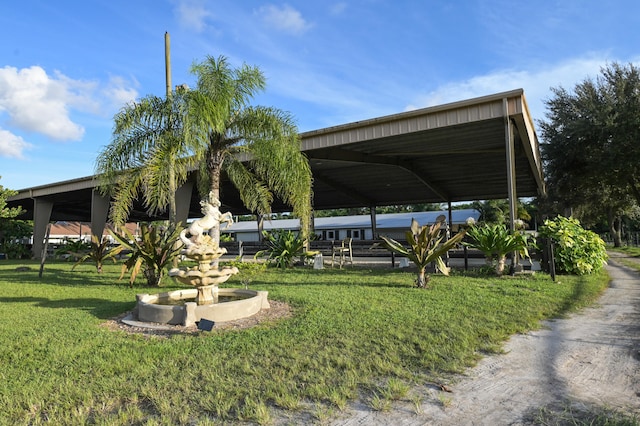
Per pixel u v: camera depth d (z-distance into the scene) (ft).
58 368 12.58
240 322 18.10
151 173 31.73
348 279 32.60
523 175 67.36
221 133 34.01
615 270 39.70
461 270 37.14
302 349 13.84
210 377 11.48
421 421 9.07
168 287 31.22
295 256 44.42
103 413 9.62
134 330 17.20
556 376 11.55
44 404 10.12
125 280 36.40
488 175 67.46
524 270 34.50
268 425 8.94
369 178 71.77
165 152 31.81
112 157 32.58
